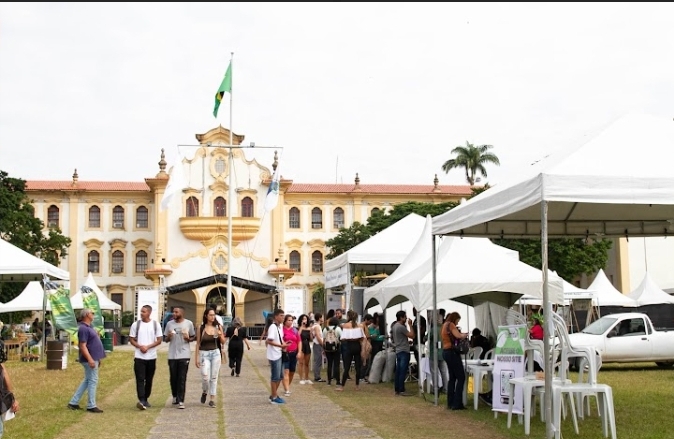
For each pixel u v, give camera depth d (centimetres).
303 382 1953
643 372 2244
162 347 4119
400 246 2392
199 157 6431
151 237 6600
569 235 1507
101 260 6562
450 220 1401
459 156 7131
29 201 5484
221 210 6412
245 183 6469
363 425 1229
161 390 1764
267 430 1184
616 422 1233
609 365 2553
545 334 1037
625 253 4872
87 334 1391
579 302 3422
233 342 2212
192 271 5797
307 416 1337
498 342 1284
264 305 6041
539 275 1623
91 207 6606
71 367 2481
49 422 1241
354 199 6806
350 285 2366
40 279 2797
